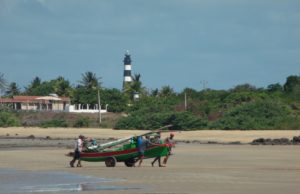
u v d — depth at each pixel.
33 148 81.12
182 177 39.97
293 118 130.75
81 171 45.44
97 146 50.69
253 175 41.47
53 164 53.34
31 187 35.06
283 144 88.19
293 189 32.97
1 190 33.69
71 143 96.12
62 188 34.34
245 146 84.31
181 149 76.75
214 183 36.16
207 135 112.50
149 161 56.06
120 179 38.84
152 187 34.19
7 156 64.31
